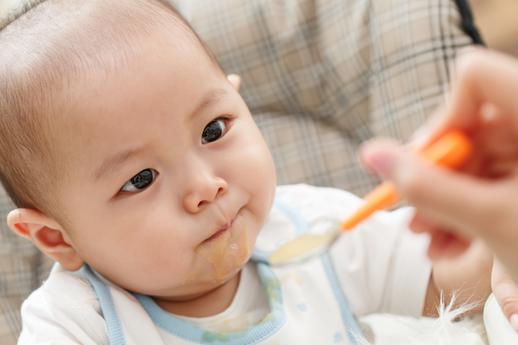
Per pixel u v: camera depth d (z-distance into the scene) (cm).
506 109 39
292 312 93
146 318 88
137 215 78
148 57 77
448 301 84
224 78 85
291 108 127
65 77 77
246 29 124
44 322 86
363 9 115
